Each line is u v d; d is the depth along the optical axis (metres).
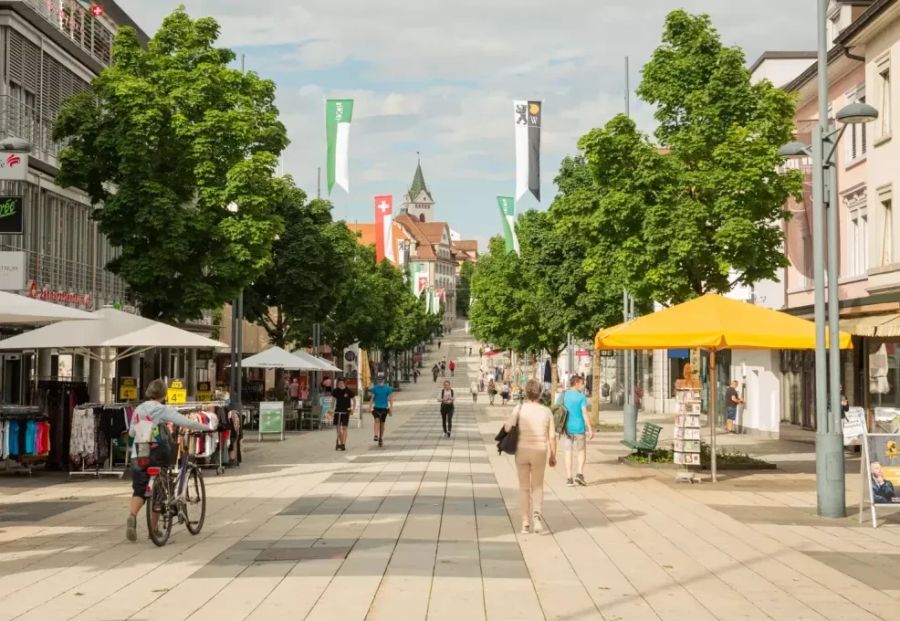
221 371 66.19
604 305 41.66
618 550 13.05
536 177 38.81
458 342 197.75
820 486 16.61
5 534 14.19
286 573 11.22
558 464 26.78
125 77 26.80
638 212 26.36
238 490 20.14
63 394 23.81
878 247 30.75
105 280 40.03
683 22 26.50
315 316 51.47
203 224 26.72
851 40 31.47
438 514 16.44
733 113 26.22
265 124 28.38
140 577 10.97
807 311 36.56
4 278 21.61
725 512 17.06
